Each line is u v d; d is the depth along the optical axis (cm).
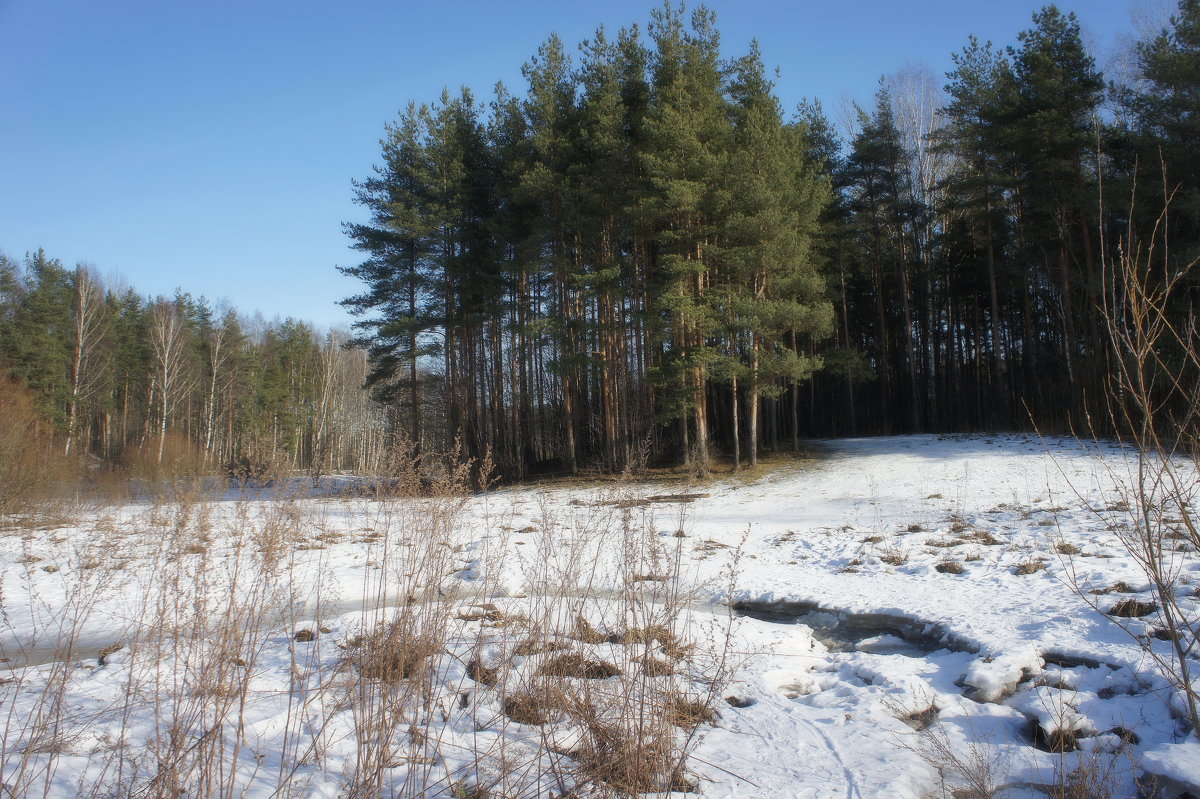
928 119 3800
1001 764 439
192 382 4797
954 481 2009
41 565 1069
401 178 3064
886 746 458
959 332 3838
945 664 636
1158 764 409
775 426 2881
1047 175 2541
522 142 2688
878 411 4053
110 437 4919
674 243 2577
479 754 418
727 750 452
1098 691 534
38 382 3931
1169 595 364
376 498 595
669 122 2317
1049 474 1919
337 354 5069
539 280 3100
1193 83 2114
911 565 1034
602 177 2561
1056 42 2548
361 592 906
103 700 500
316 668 569
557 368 2667
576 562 628
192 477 676
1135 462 1877
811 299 2569
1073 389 2647
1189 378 1727
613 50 2791
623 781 385
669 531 1480
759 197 2281
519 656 560
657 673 518
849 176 3359
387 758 373
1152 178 2191
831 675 638
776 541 1341
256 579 515
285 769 395
